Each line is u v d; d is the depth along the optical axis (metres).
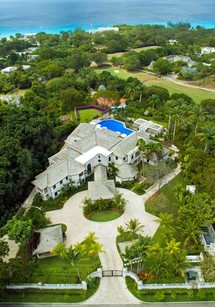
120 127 89.81
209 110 108.25
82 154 74.56
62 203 65.81
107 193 64.31
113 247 54.88
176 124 95.12
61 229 56.44
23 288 47.00
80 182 71.19
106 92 114.06
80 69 168.38
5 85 144.00
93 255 53.19
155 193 68.38
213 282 46.41
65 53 189.75
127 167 71.75
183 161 73.56
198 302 45.12
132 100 120.19
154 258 46.19
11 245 56.22
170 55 199.38
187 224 51.62
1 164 61.06
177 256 45.84
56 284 47.03
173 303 45.03
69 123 95.25
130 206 64.75
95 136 79.88
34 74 152.62
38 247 52.69
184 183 68.88
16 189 64.88
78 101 112.06
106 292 46.69
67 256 45.47
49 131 81.94
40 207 65.31
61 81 132.38
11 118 75.69
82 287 46.91
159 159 76.25
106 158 73.81
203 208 54.41
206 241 53.09
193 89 146.50
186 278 48.31
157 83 156.25
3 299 45.75
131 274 48.03
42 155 79.06
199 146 76.81
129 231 57.84
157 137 89.81
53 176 67.19
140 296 45.94
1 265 44.66
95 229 59.09
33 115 81.19
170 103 91.81
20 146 69.44
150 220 60.84
